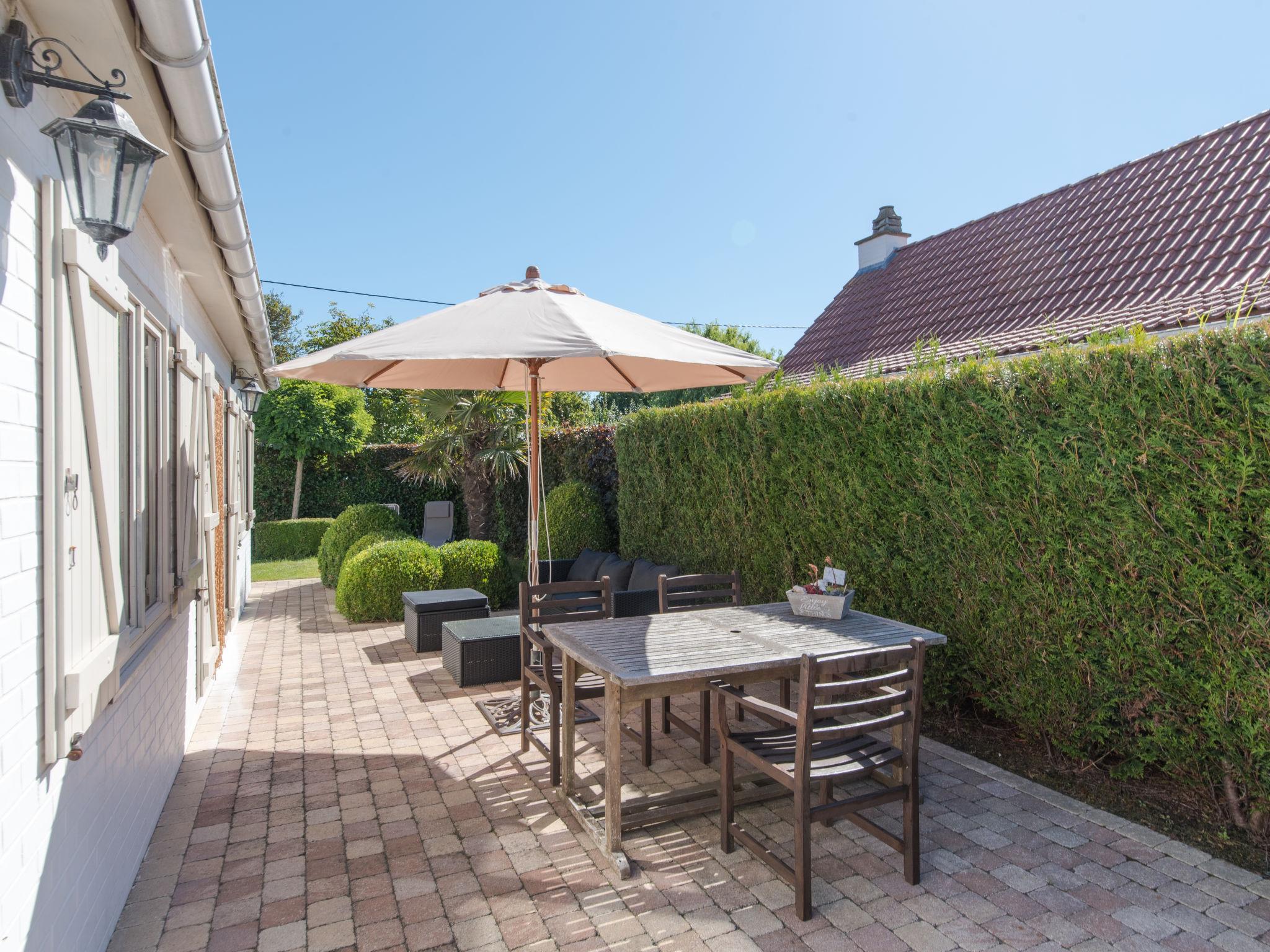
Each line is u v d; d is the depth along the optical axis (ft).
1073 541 12.51
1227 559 10.32
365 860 10.87
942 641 12.55
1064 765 13.89
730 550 22.29
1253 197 21.45
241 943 8.91
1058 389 12.41
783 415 19.40
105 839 8.76
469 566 29.14
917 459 15.35
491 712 17.19
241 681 20.24
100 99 6.87
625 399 87.25
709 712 14.53
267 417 49.39
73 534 7.44
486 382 20.29
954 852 10.91
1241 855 10.64
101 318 8.52
